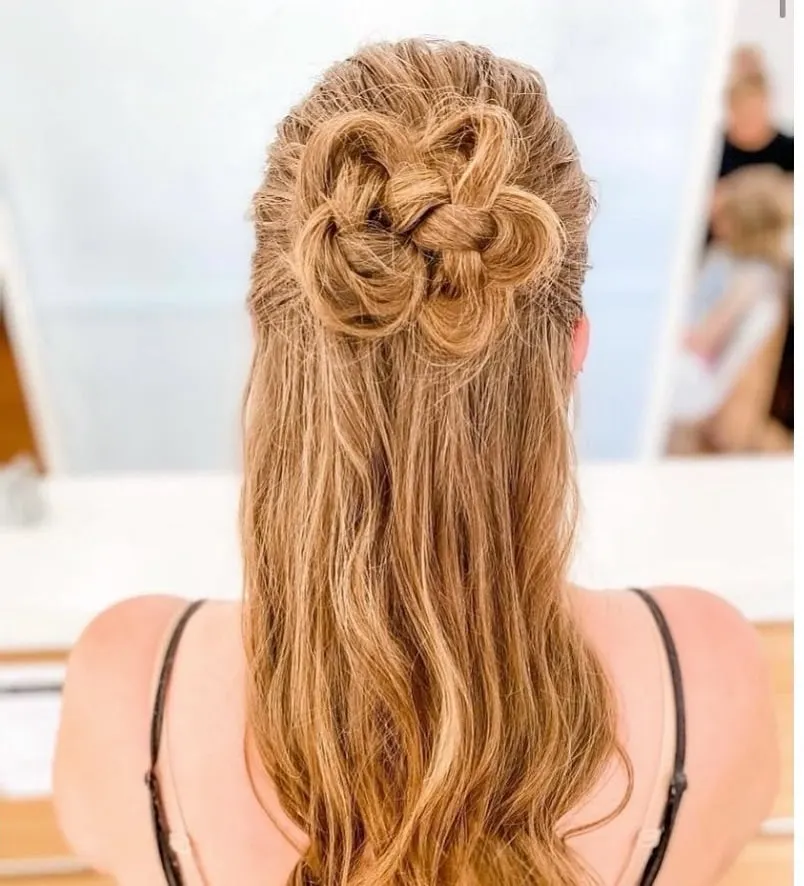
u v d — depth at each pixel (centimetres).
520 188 39
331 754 46
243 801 48
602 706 47
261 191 44
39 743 82
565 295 45
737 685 49
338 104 42
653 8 117
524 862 46
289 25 119
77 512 94
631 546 88
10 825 82
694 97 124
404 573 43
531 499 45
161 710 48
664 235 136
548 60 120
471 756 45
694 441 152
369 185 39
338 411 42
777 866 74
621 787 48
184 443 161
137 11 120
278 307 44
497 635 45
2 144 130
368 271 39
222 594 86
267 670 47
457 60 43
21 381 150
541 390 44
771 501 94
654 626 50
